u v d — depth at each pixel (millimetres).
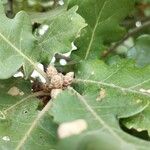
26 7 289
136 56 245
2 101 196
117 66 201
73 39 202
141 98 190
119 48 290
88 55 224
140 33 288
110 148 135
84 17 223
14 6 283
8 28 199
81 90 198
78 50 224
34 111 192
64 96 176
